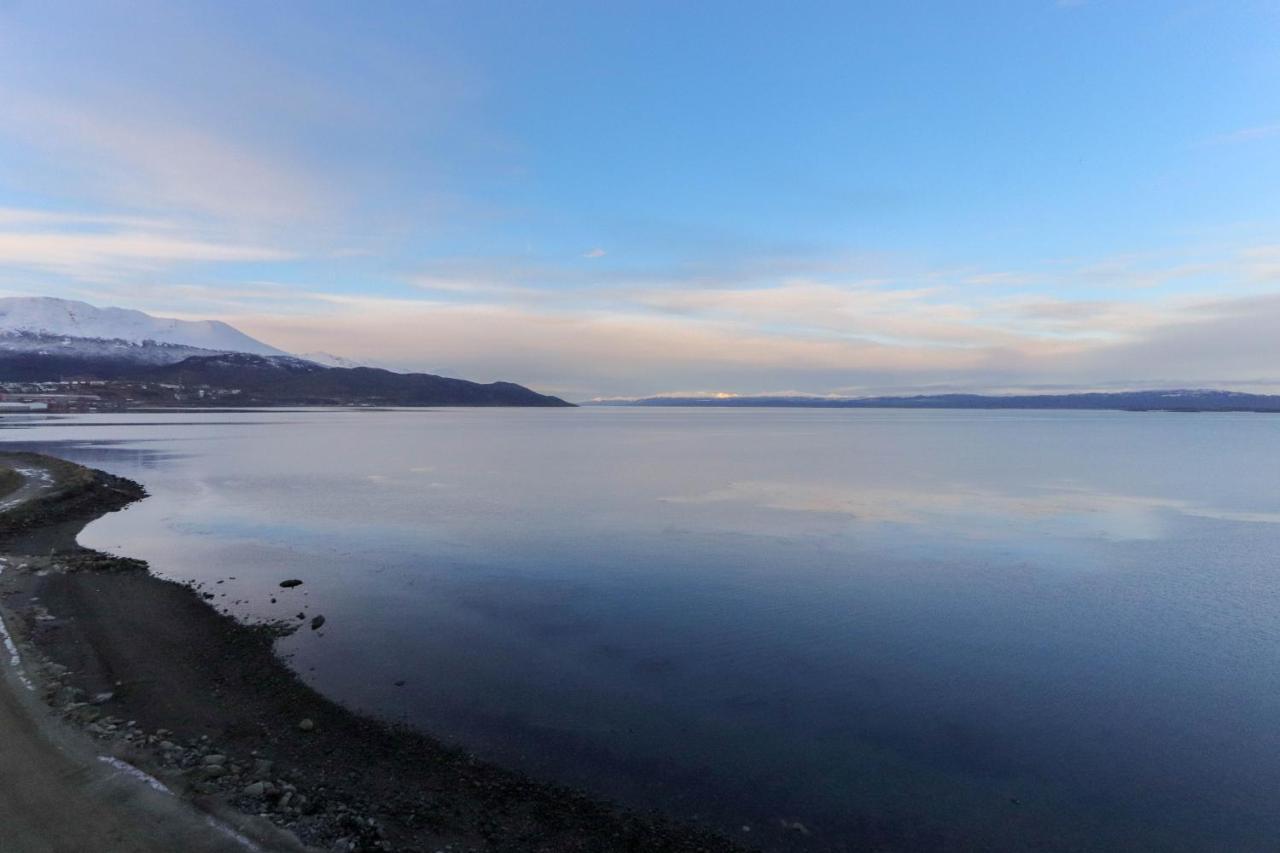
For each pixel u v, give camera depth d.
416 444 70.44
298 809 6.39
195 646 11.08
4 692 8.21
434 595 15.35
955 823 7.42
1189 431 115.25
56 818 5.68
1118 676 11.55
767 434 100.69
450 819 6.77
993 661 12.10
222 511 27.03
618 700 10.12
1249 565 19.27
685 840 6.85
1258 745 9.33
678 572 17.84
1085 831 7.38
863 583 17.00
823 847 6.90
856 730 9.47
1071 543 22.14
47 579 14.23
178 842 5.50
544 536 22.50
